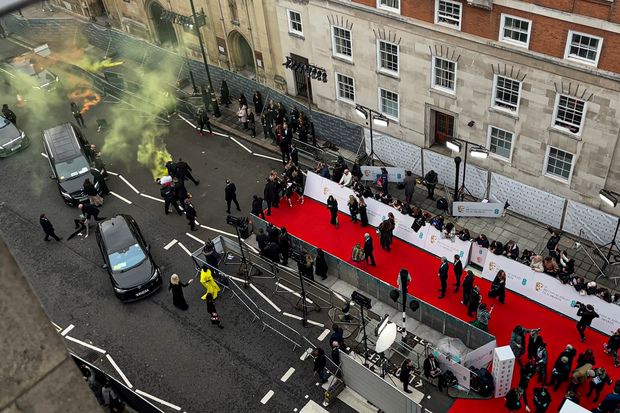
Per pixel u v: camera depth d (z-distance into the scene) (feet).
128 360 81.30
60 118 134.31
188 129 126.31
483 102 91.86
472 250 87.04
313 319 83.87
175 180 106.11
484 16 82.94
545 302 80.59
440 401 71.36
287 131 110.11
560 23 75.66
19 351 12.17
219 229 101.60
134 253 90.53
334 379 74.13
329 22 104.37
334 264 88.53
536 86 83.66
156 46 145.18
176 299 86.17
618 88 75.51
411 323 81.61
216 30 129.59
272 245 88.07
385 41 98.48
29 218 107.45
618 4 69.15
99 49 161.17
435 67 95.35
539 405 64.95
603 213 85.81
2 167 120.57
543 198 91.86
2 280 11.75
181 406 74.84
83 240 101.24
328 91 115.44
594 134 81.82
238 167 114.73
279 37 116.47
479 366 72.13
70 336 85.61
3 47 167.02
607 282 83.76
